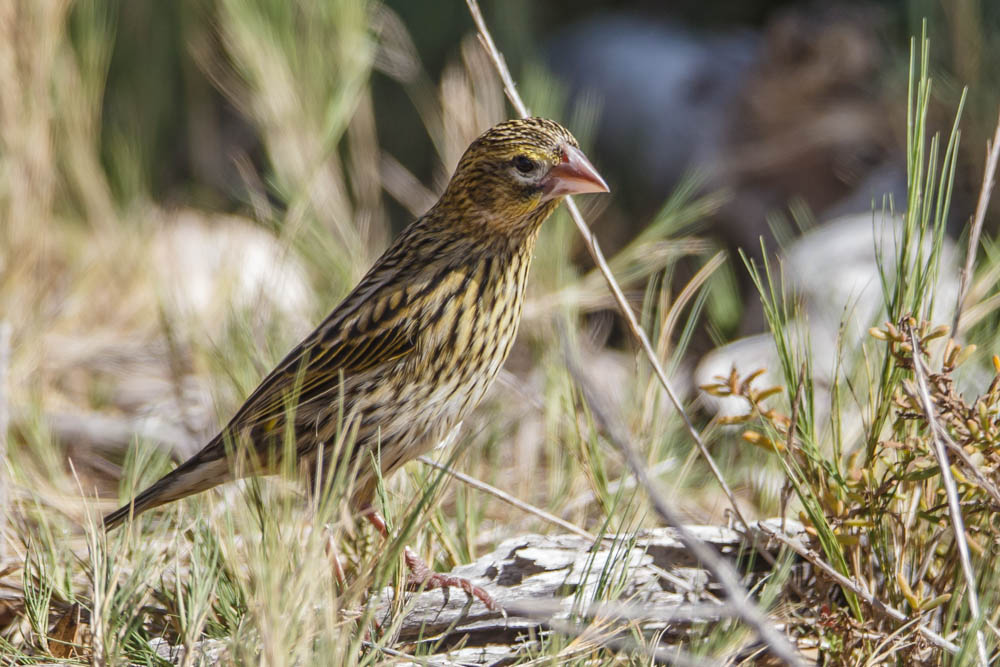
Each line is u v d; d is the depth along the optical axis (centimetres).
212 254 1127
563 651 561
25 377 925
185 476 671
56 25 1059
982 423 578
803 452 634
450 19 1437
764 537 656
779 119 1331
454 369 694
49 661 597
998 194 1126
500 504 807
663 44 1576
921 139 613
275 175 1137
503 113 1055
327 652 507
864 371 721
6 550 720
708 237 1362
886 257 1079
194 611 559
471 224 691
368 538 709
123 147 1259
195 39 1329
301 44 1118
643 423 788
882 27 1366
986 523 612
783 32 1330
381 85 1423
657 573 641
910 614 613
